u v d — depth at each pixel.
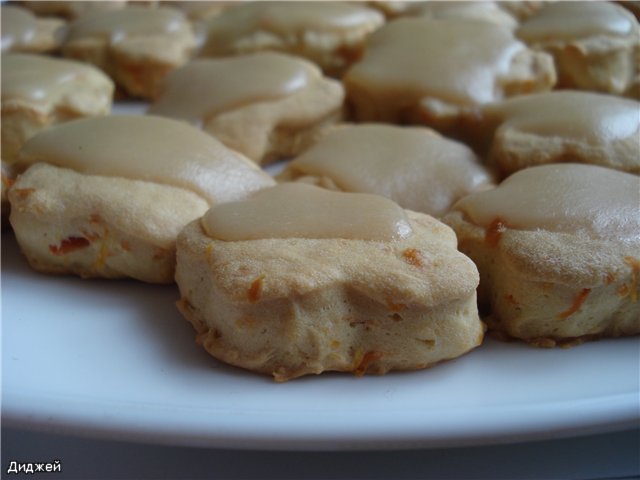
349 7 0.21
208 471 0.11
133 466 0.11
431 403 0.10
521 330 0.11
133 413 0.10
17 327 0.11
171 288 0.12
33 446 0.11
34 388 0.10
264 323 0.10
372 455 0.11
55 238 0.12
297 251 0.11
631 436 0.11
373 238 0.11
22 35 0.20
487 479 0.11
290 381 0.10
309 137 0.17
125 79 0.20
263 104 0.16
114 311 0.12
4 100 0.16
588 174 0.12
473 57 0.17
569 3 0.19
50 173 0.13
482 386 0.10
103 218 0.12
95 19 0.20
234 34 0.20
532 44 0.18
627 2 0.20
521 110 0.15
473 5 0.21
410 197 0.13
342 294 0.10
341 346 0.10
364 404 0.10
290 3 0.20
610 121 0.14
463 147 0.14
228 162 0.13
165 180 0.13
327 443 0.09
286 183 0.13
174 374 0.10
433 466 0.11
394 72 0.17
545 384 0.10
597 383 0.10
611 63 0.18
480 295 0.12
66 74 0.17
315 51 0.20
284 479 0.10
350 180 0.13
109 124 0.14
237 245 0.11
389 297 0.10
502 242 0.11
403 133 0.14
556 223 0.11
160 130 0.14
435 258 0.11
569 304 0.11
